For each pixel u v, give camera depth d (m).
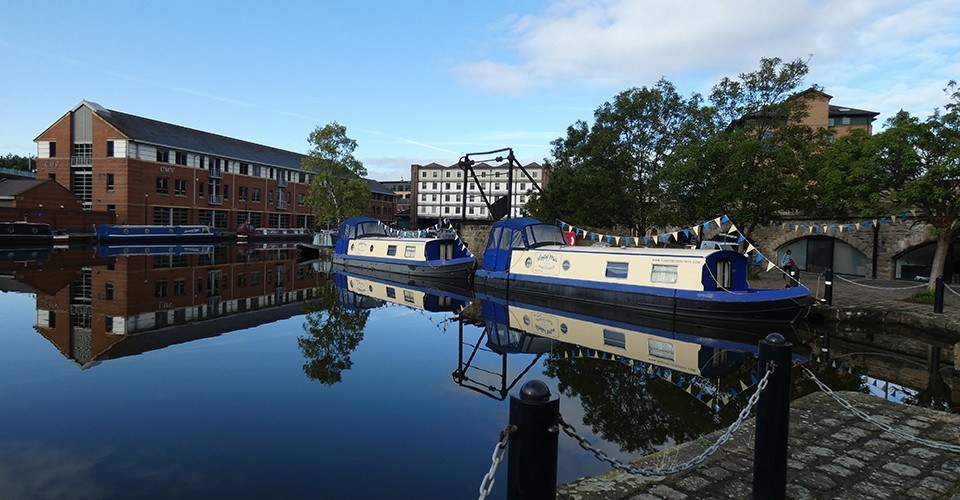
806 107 21.08
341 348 11.67
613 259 17.73
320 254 41.72
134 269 26.50
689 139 24.06
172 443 6.43
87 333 12.73
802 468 4.71
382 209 93.38
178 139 57.53
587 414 7.57
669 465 4.75
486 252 22.98
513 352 11.52
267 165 67.25
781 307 14.38
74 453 6.11
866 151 15.13
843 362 10.88
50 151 53.25
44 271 24.75
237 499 5.09
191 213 57.53
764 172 18.69
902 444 5.26
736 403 8.09
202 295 19.34
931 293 15.45
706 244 19.38
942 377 9.77
